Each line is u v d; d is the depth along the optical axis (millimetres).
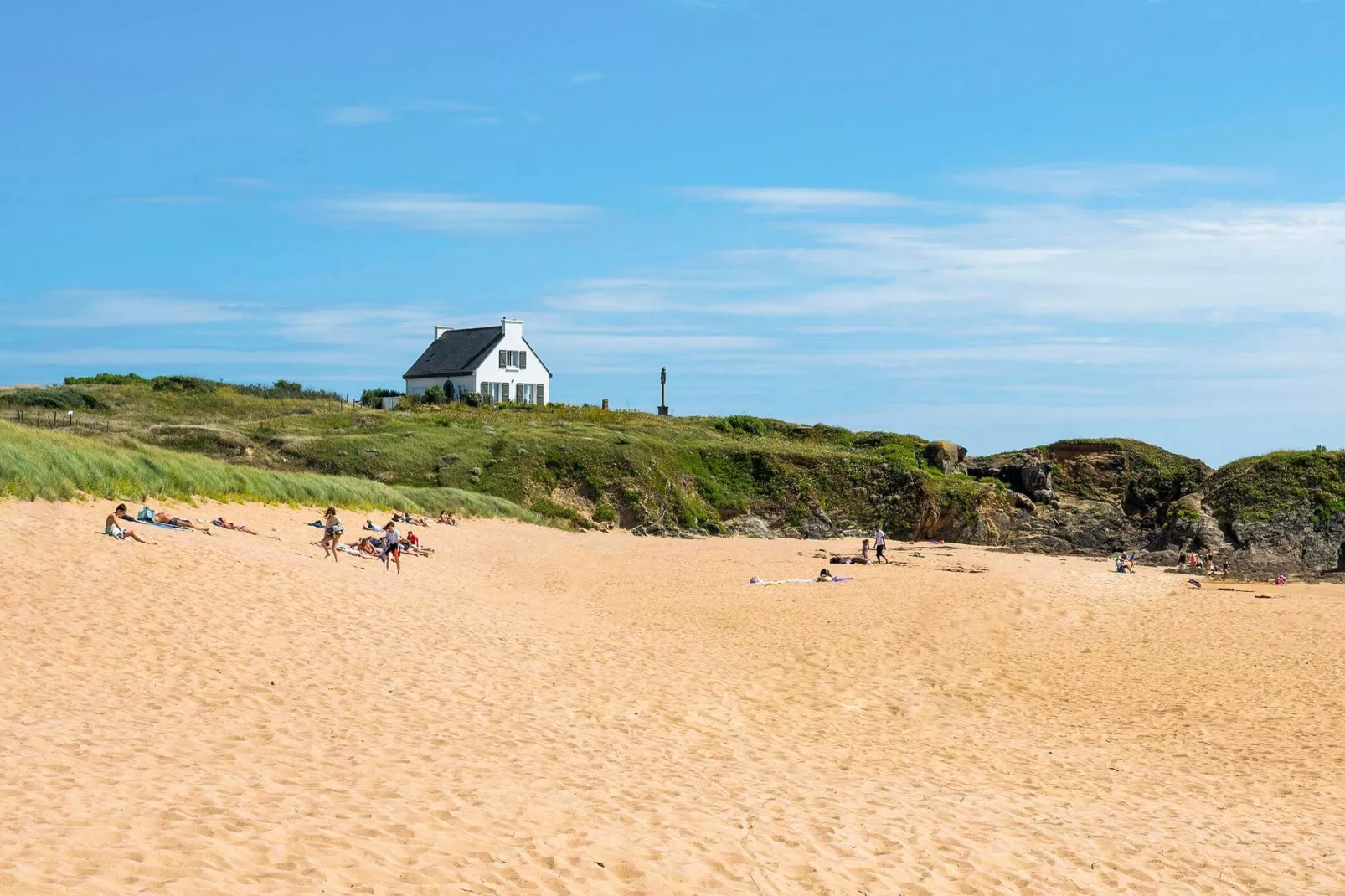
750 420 81812
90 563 19500
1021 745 15172
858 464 66250
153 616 16719
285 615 18469
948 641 22484
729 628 23344
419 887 7148
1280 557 49406
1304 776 13953
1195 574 41844
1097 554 52969
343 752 11141
